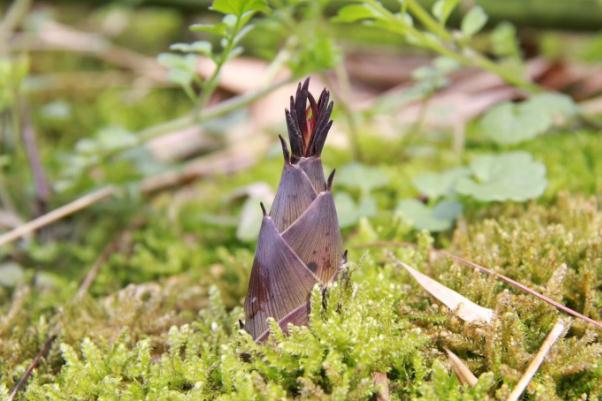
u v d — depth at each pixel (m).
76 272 1.89
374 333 1.76
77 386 1.77
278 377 1.75
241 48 1.85
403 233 1.85
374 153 2.01
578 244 1.81
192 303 1.83
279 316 1.75
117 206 1.93
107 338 1.80
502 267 1.81
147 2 2.85
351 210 1.86
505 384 1.75
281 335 1.75
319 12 1.88
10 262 1.90
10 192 1.96
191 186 2.01
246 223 1.88
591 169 1.91
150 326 1.81
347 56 2.46
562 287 1.79
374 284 1.79
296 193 1.74
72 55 2.79
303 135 1.74
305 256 1.75
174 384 1.77
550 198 1.88
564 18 2.55
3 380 1.79
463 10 2.48
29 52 2.72
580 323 1.77
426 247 1.82
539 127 1.87
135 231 1.92
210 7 1.79
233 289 1.84
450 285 1.79
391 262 1.81
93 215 1.94
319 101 1.74
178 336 1.78
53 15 3.00
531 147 1.95
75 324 1.81
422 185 1.86
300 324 1.75
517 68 2.05
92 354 1.78
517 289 1.79
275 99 2.22
